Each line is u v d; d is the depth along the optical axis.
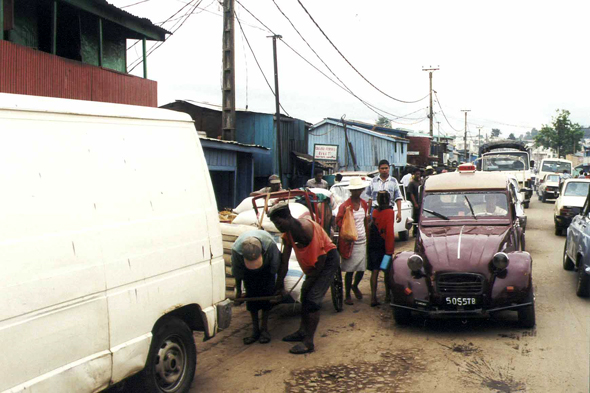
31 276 3.33
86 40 13.55
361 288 9.54
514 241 7.73
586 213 9.15
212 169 15.80
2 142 3.36
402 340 6.44
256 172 21.86
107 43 14.52
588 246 7.99
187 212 4.75
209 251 4.98
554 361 5.54
